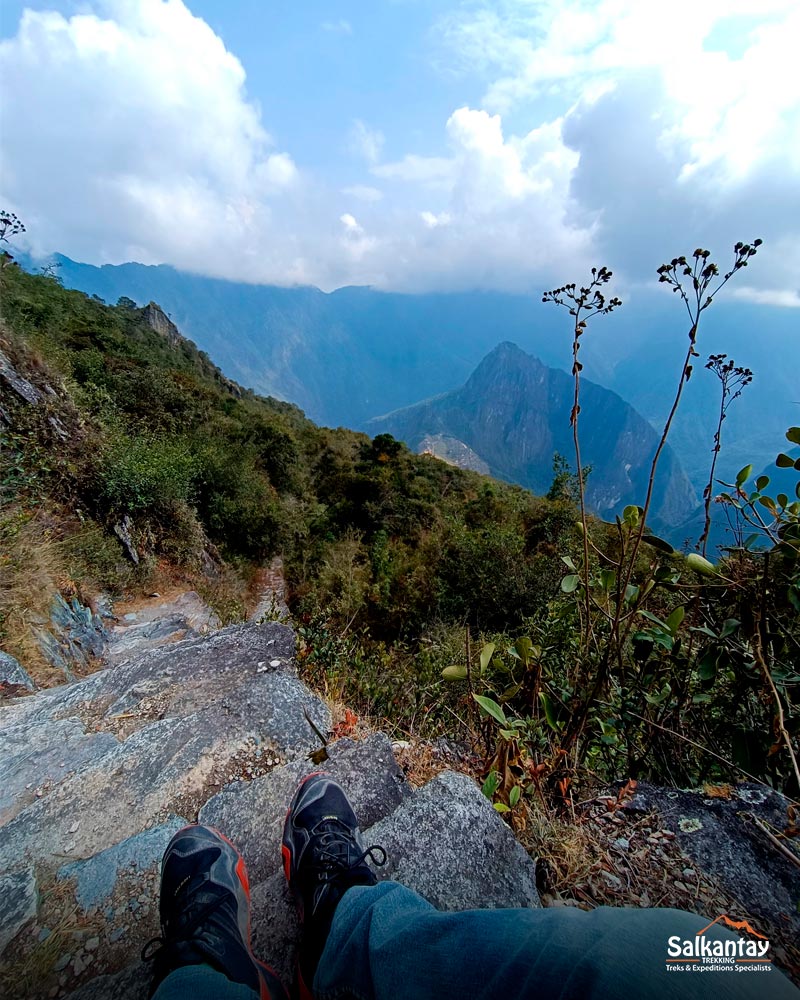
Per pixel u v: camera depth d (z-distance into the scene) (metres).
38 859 1.21
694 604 1.35
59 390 7.02
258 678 1.94
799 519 1.15
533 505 12.48
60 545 4.88
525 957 0.63
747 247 1.00
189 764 1.51
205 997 0.72
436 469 25.31
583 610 1.54
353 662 2.76
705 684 1.50
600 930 0.62
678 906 1.03
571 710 1.40
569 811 1.30
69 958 0.96
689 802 1.30
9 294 10.20
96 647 3.92
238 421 18.97
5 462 5.14
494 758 1.41
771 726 1.16
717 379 1.35
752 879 1.08
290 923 1.03
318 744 1.61
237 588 9.40
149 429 10.83
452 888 1.03
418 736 1.96
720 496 1.28
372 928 0.78
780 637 1.28
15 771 1.54
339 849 1.03
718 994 0.54
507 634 5.73
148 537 6.75
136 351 18.52
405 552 11.61
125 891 1.11
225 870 1.02
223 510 11.24
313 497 18.58
